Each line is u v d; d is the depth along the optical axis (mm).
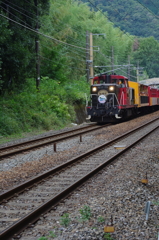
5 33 19891
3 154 12258
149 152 12305
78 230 5480
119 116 24297
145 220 5883
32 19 25250
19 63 22312
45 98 26672
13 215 6285
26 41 23719
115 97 23422
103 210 6383
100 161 10984
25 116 22000
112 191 7676
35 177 8547
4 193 7207
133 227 5578
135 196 7230
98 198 7188
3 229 5578
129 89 26125
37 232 5473
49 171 9219
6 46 21516
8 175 9469
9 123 19547
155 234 5305
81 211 6172
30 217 5941
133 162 10773
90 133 18828
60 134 18469
